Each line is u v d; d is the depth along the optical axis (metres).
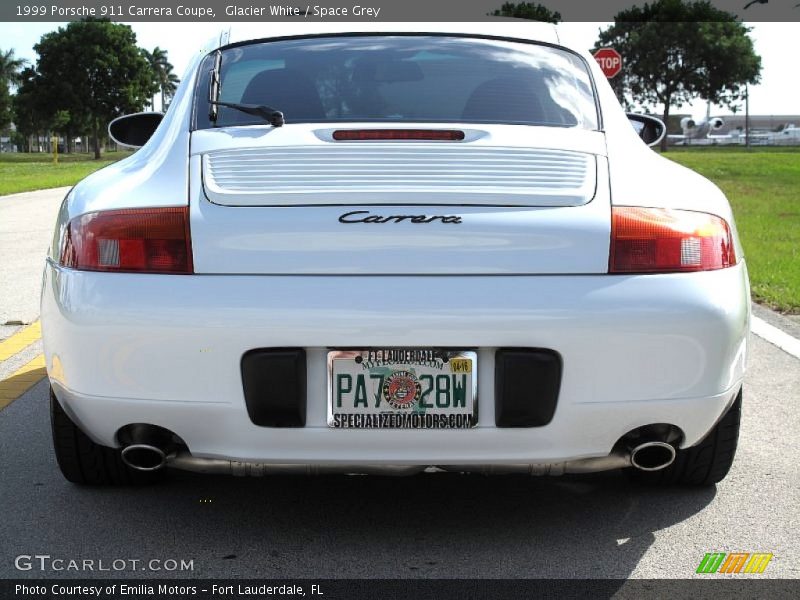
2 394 4.63
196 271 2.53
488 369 2.52
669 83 75.31
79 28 94.00
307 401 2.53
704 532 2.99
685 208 2.67
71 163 60.12
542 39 3.52
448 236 2.51
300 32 3.48
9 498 3.25
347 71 3.22
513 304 2.47
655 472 3.29
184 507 3.19
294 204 2.56
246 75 3.24
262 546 2.87
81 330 2.56
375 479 3.47
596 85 3.30
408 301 2.46
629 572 2.70
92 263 2.60
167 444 2.70
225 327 2.48
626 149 2.94
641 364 2.52
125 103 95.25
